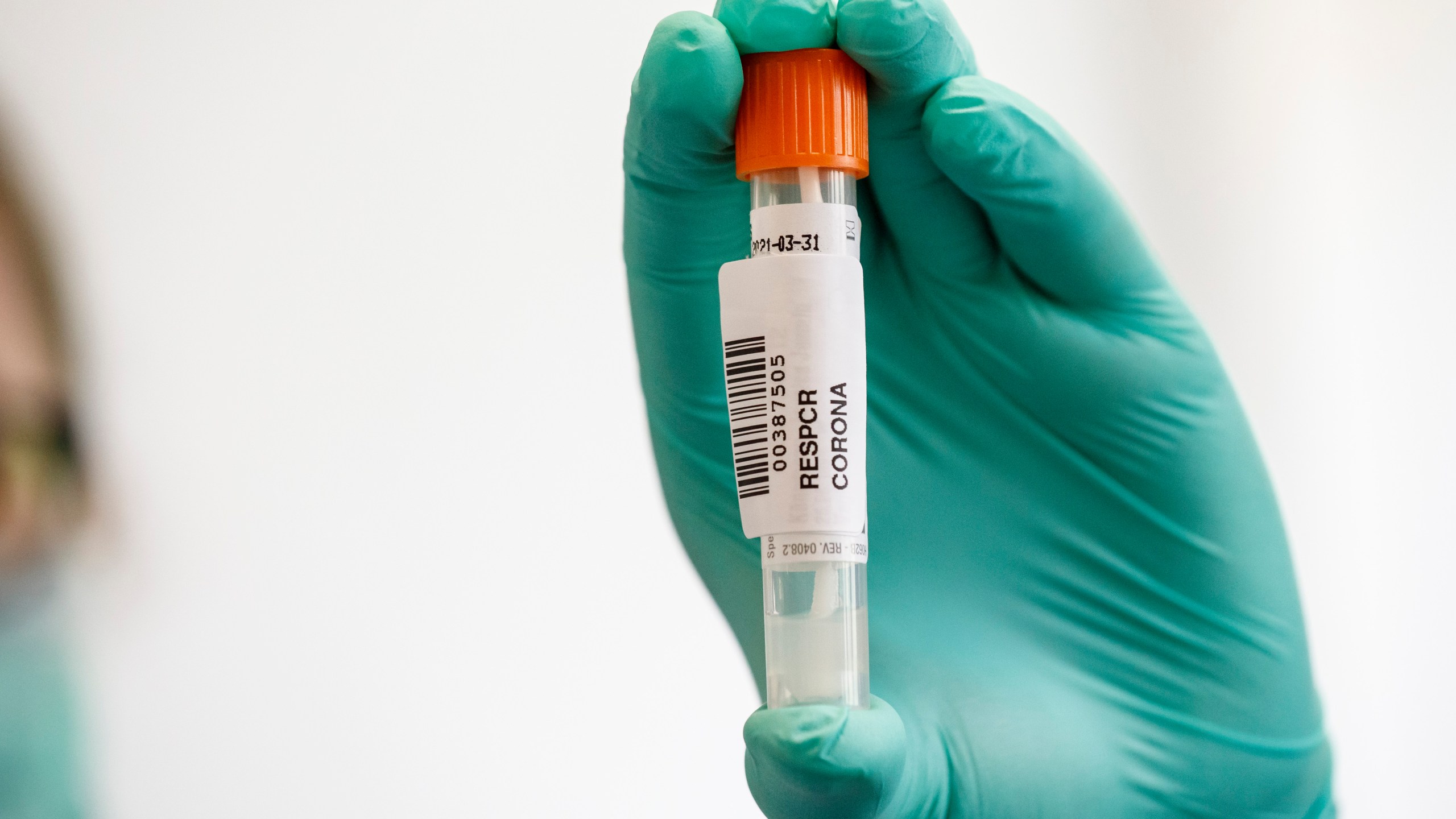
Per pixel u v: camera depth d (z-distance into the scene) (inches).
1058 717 19.2
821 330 17.2
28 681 21.0
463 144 21.9
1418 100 22.2
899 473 19.7
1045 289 19.3
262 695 21.4
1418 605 22.0
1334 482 22.2
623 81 22.0
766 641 17.5
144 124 21.8
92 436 21.6
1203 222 22.5
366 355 21.8
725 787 21.4
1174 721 19.3
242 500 21.6
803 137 17.2
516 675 21.5
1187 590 19.4
